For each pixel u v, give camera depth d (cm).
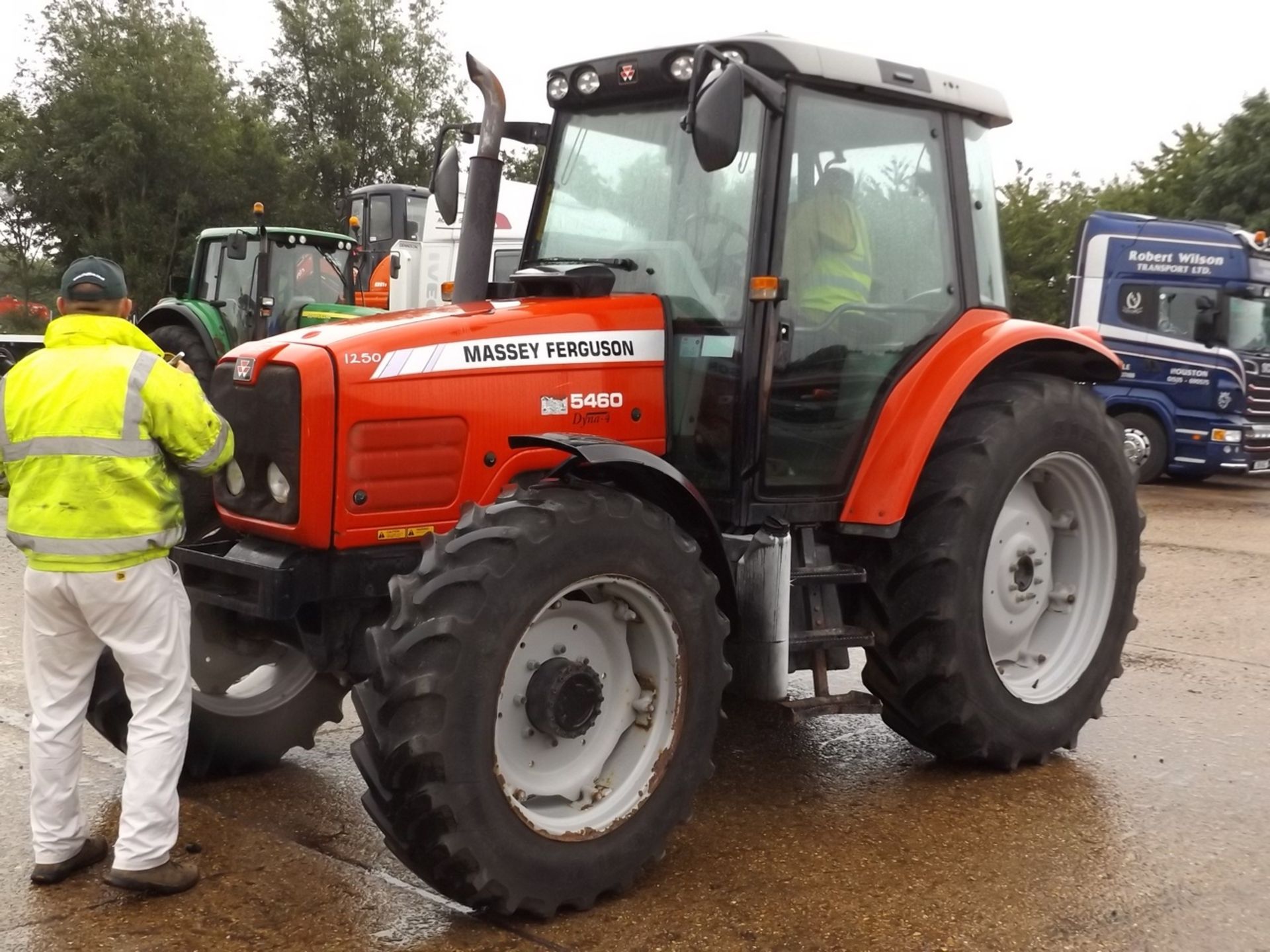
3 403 316
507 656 298
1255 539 959
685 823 358
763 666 358
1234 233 1305
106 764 425
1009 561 435
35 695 328
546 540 303
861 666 581
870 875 334
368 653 301
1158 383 1326
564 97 425
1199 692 529
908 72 408
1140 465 1341
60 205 3155
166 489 321
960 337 418
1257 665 575
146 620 316
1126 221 1354
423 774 288
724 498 378
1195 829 370
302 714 420
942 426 409
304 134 3694
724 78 322
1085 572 456
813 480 395
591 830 315
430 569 301
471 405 351
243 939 295
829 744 455
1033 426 417
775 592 356
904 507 391
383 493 340
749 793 402
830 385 395
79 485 308
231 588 362
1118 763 434
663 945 294
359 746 295
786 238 380
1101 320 1353
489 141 404
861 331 402
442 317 361
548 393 363
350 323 366
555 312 371
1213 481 1430
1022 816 380
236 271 1084
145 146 3134
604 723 335
